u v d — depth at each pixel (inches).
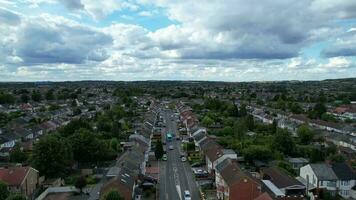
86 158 4315.9
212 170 3887.8
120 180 3041.3
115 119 7416.3
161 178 3887.8
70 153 4119.1
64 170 3951.8
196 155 4837.6
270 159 4338.1
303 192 3189.0
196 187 3577.8
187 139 6092.5
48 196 3435.0
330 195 3230.8
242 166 4220.0
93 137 4441.4
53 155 3818.9
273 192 3083.2
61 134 5506.9
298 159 4414.4
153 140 6013.8
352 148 5142.7
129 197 2957.7
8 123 7101.4
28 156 4537.4
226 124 6870.1
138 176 3636.8
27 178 3422.7
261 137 5497.1
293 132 6373.0
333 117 7775.6
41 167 3784.5
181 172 4133.9
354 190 3334.2
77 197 3400.6
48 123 6939.0
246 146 4788.4
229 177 3097.9
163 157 4722.0
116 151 4933.6
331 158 4306.1
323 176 3361.2
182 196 3302.2
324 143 5536.4
